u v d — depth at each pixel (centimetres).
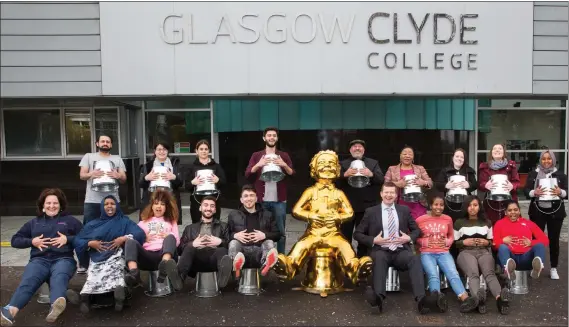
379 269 430
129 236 449
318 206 480
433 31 706
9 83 672
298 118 929
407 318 410
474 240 462
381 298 415
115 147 972
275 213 545
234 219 487
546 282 513
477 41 712
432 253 462
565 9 721
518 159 1092
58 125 968
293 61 695
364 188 542
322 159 491
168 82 686
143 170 545
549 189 516
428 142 946
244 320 409
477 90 718
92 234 442
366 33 699
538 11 718
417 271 424
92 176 496
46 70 675
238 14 687
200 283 475
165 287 479
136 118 1048
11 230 827
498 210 535
